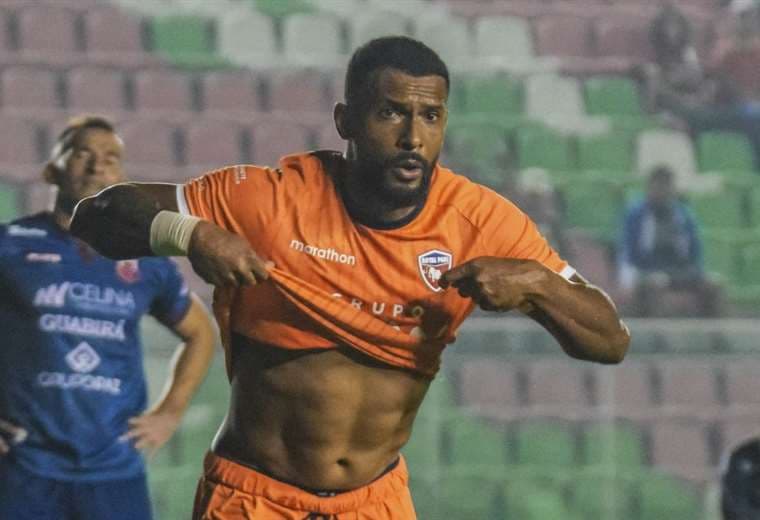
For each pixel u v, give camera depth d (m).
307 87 50.41
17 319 16.73
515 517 26.86
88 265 16.97
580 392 27.77
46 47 50.72
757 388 29.30
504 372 27.19
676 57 52.81
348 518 10.90
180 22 52.59
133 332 17.28
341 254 10.27
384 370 10.56
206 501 10.90
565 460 27.58
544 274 9.91
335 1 56.72
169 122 47.59
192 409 24.95
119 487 17.05
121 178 17.23
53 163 17.11
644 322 28.20
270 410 10.60
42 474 16.59
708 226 47.66
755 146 50.75
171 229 10.02
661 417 28.50
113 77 48.91
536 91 52.19
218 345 25.16
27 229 16.98
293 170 10.54
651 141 49.94
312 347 10.39
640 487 28.27
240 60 51.59
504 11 57.06
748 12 52.69
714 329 28.08
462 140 48.16
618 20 57.50
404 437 11.05
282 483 10.73
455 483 26.69
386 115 9.82
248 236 10.34
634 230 39.38
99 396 16.91
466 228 10.45
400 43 9.93
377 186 9.99
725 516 12.76
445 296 10.38
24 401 16.62
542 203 42.75
